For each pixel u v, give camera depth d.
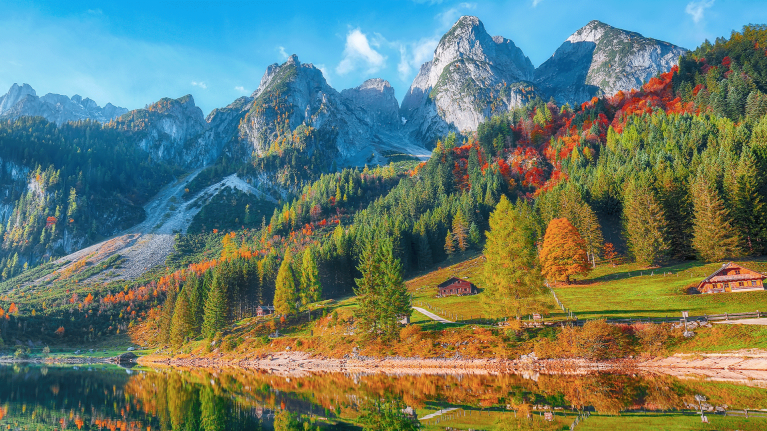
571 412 32.97
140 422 40.50
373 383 54.50
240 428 35.22
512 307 60.72
